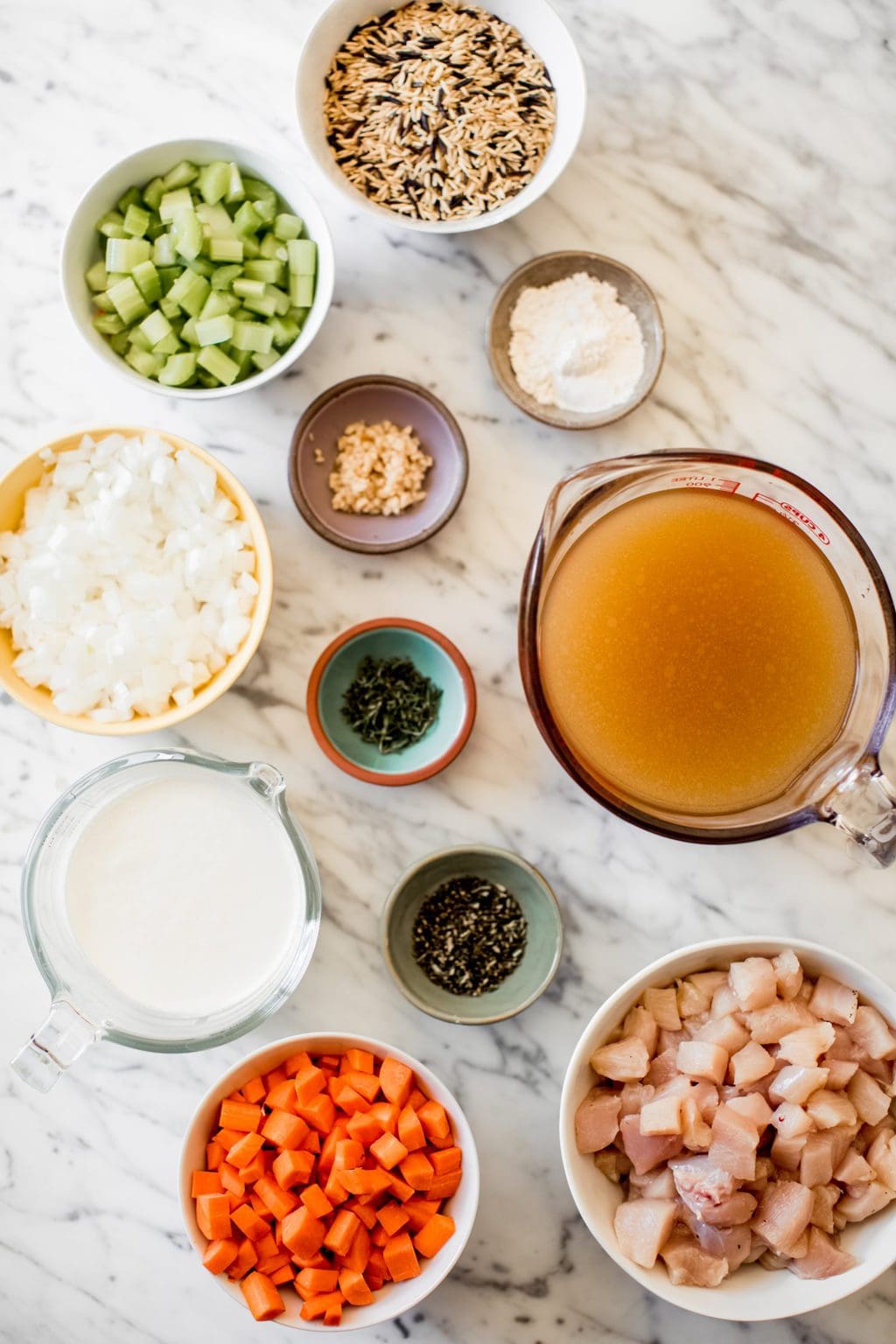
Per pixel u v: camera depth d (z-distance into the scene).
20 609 0.68
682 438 0.72
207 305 0.68
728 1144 0.65
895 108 0.72
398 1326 0.70
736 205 0.72
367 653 0.71
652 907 0.71
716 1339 0.70
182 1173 0.66
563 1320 0.70
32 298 0.72
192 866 0.70
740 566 0.65
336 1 0.69
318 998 0.71
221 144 0.68
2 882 0.71
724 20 0.72
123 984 0.69
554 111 0.70
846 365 0.72
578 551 0.65
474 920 0.71
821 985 0.67
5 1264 0.71
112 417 0.72
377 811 0.71
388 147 0.70
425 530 0.69
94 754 0.71
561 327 0.70
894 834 0.64
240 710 0.71
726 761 0.65
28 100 0.72
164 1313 0.71
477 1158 0.67
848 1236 0.67
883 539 0.72
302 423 0.69
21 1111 0.71
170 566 0.69
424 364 0.72
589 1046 0.66
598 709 0.65
